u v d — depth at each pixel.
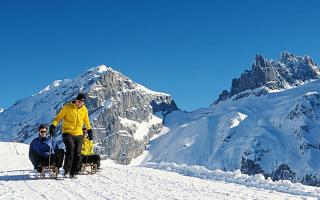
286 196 12.81
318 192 13.55
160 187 14.10
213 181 16.59
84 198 11.34
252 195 12.81
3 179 16.55
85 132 18.78
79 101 16.80
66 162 16.61
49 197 11.43
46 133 17.11
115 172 19.34
